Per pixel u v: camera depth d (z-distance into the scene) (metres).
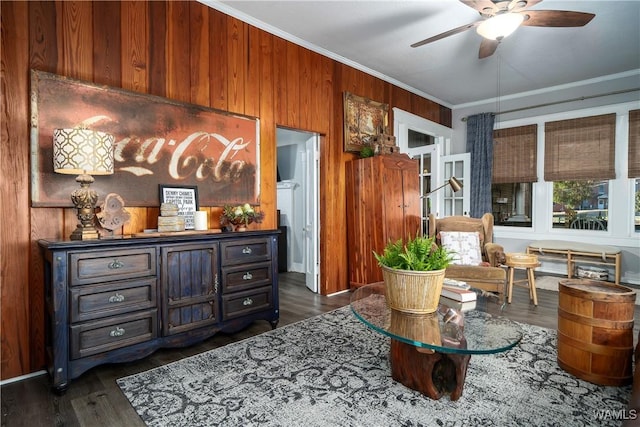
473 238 3.89
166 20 2.76
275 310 3.00
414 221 4.31
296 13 3.22
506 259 3.73
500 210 5.88
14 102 2.11
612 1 3.01
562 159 5.18
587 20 2.55
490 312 2.06
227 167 3.09
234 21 3.20
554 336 2.77
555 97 5.24
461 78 4.92
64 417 1.73
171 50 2.78
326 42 3.81
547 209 5.36
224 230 2.85
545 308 3.53
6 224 2.10
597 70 4.60
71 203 2.28
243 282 2.79
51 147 2.20
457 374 1.82
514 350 2.50
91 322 2.03
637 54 4.09
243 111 3.26
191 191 2.84
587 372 2.05
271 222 3.51
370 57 4.21
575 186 5.18
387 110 4.78
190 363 2.30
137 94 2.55
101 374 2.17
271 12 3.20
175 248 2.39
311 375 2.12
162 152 2.68
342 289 4.28
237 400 1.85
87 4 2.38
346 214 4.33
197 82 2.94
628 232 4.72
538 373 2.15
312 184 4.23
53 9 2.25
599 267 4.84
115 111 2.45
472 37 3.68
